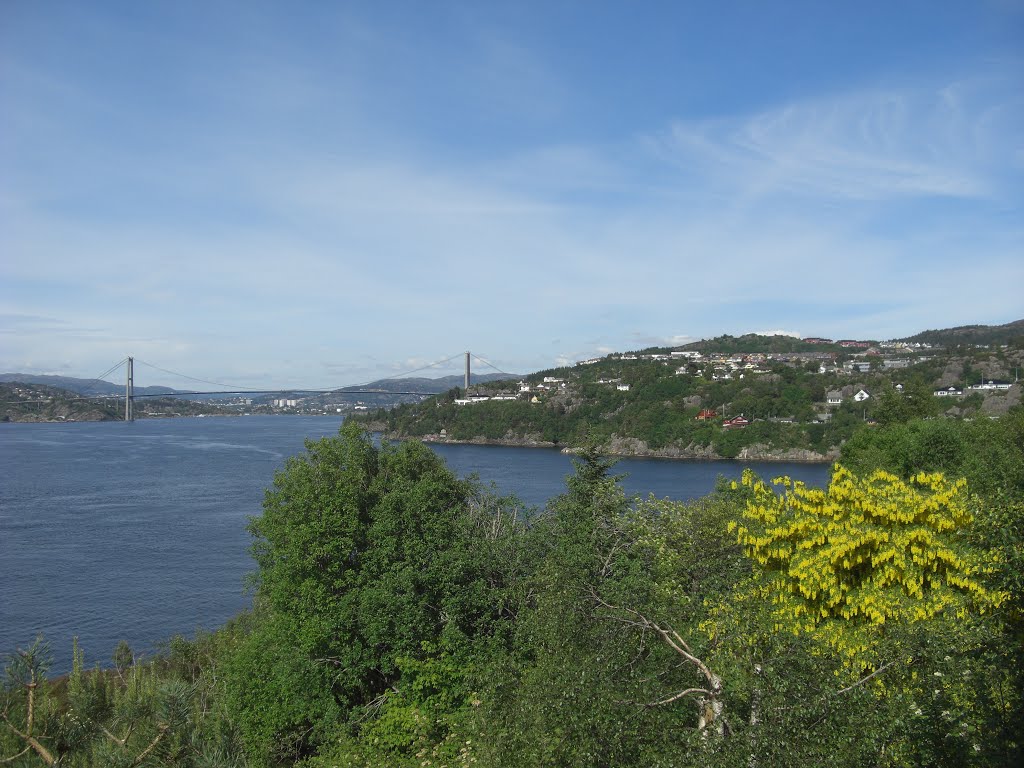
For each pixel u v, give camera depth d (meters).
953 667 8.01
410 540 20.27
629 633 10.56
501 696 11.25
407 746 16.69
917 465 37.91
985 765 7.41
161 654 32.72
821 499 12.29
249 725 20.19
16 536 56.69
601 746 7.82
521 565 20.25
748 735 6.96
